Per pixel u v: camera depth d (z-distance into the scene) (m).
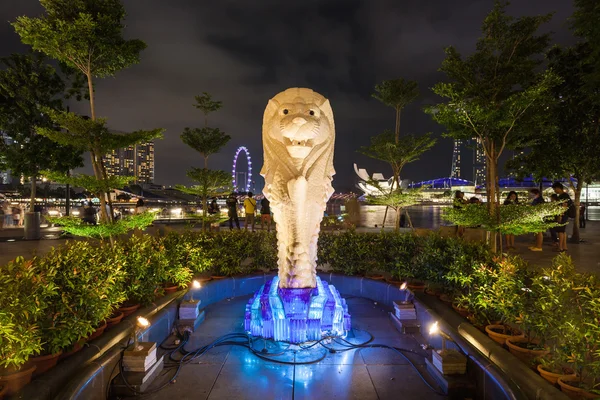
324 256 7.01
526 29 5.47
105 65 6.11
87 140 5.49
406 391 3.47
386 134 11.01
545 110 5.57
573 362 2.84
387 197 9.41
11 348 2.70
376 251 6.45
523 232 4.98
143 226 5.90
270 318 4.62
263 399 3.33
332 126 5.03
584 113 11.04
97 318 3.64
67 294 3.42
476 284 4.32
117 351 3.44
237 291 6.59
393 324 5.13
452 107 5.29
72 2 5.59
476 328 3.96
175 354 4.21
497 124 5.35
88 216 14.70
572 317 2.92
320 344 4.43
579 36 8.36
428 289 5.50
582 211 16.08
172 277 5.54
